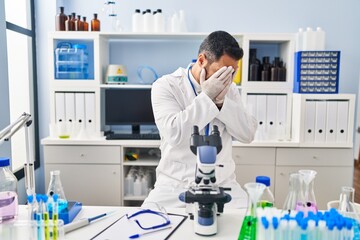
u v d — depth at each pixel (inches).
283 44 110.7
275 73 105.0
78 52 107.1
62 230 39.1
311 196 42.4
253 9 115.5
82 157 102.6
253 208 37.3
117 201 104.2
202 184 41.0
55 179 45.9
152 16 107.9
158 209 49.9
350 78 117.0
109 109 115.7
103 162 102.8
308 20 115.3
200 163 40.0
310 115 100.2
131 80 120.3
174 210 49.6
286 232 32.9
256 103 104.9
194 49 118.5
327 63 100.7
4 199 43.6
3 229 38.4
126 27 117.2
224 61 56.7
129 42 118.4
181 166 63.1
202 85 58.4
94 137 106.6
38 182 119.5
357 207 47.0
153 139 102.4
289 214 34.8
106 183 103.6
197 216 41.2
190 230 42.6
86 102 106.6
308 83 101.6
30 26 113.1
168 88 63.7
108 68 108.6
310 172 42.1
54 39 105.3
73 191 103.7
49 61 104.8
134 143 101.5
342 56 116.3
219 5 115.6
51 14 115.4
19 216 45.8
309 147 100.7
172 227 43.4
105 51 112.9
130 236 40.6
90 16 116.7
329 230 32.3
